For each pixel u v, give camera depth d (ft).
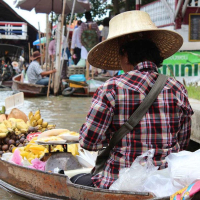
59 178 10.00
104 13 74.95
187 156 7.63
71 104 35.14
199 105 17.13
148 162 7.82
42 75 43.06
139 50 8.14
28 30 94.12
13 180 12.05
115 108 7.79
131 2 65.21
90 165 11.94
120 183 7.98
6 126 15.57
